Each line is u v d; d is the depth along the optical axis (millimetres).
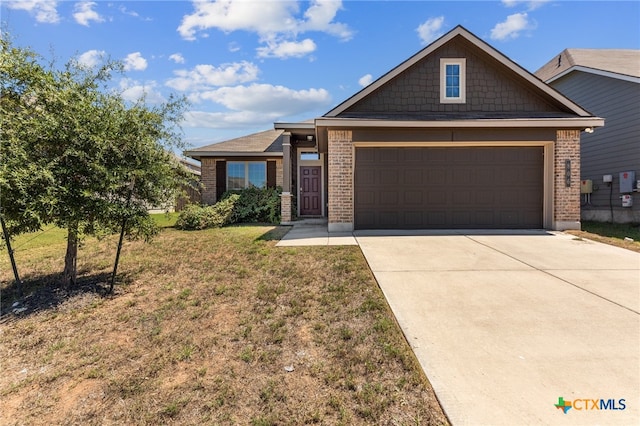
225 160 14539
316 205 13500
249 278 5027
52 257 6723
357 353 2883
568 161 8727
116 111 4379
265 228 10281
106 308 4078
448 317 3537
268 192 12953
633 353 2820
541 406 2186
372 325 3393
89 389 2561
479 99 9297
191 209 10742
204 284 4855
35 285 5012
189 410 2285
